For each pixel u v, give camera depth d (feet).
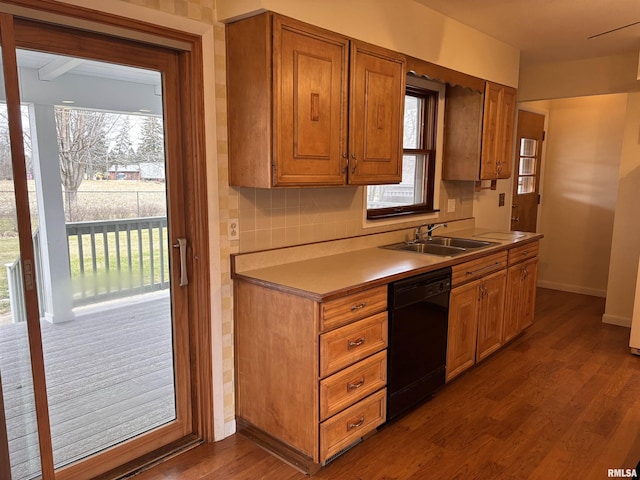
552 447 7.81
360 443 7.94
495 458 7.52
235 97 7.38
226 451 7.74
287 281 7.38
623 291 13.98
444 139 12.56
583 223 17.44
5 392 5.98
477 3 9.39
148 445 7.57
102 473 7.05
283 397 7.44
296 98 7.18
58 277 6.52
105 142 6.72
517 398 9.50
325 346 6.91
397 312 8.07
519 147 16.51
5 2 5.35
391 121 8.96
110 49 6.45
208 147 7.32
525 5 9.50
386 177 9.03
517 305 12.20
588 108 16.97
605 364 11.18
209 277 7.61
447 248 10.98
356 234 10.36
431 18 9.73
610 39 11.84
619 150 16.39
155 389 7.97
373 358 7.73
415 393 8.76
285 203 8.72
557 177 17.90
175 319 7.70
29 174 6.03
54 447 7.09
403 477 7.07
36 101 6.00
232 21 7.20
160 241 7.54
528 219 17.81
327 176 7.82
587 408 9.11
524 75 15.11
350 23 7.88
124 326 7.43
